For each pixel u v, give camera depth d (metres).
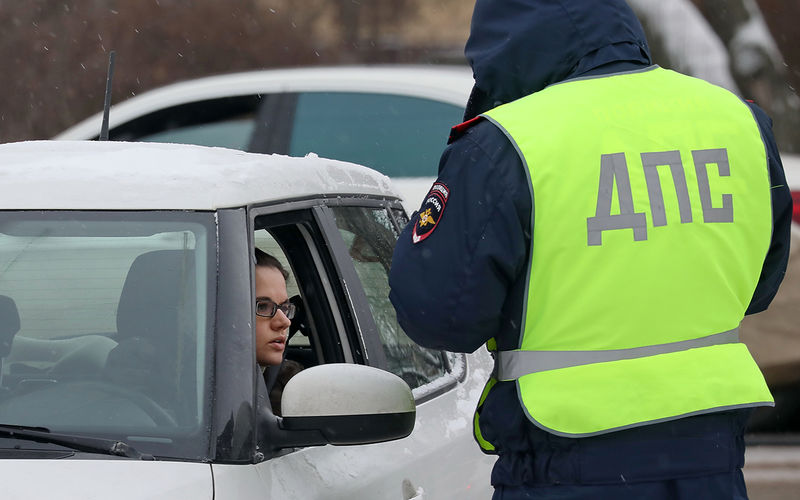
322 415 8.56
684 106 9.20
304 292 10.70
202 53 52.84
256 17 54.84
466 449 11.20
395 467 9.89
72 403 8.67
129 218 9.18
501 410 8.94
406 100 22.66
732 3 37.03
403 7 67.69
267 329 10.45
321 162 11.24
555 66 9.37
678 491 8.70
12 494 7.73
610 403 8.62
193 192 9.30
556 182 8.76
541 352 8.83
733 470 8.88
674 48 35.53
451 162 8.98
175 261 9.00
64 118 49.16
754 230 9.19
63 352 8.95
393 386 8.83
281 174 10.15
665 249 8.81
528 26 9.35
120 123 24.30
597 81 9.22
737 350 8.98
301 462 8.95
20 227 9.16
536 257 8.78
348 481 9.23
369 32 66.88
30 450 8.28
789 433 22.42
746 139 9.28
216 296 8.84
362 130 22.70
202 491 8.02
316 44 60.31
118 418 8.54
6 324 9.11
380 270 11.55
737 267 9.06
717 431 8.77
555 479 8.72
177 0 52.56
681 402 8.64
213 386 8.55
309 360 12.07
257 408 8.62
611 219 8.77
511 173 8.78
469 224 8.79
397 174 22.34
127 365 8.77
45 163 9.70
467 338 8.93
